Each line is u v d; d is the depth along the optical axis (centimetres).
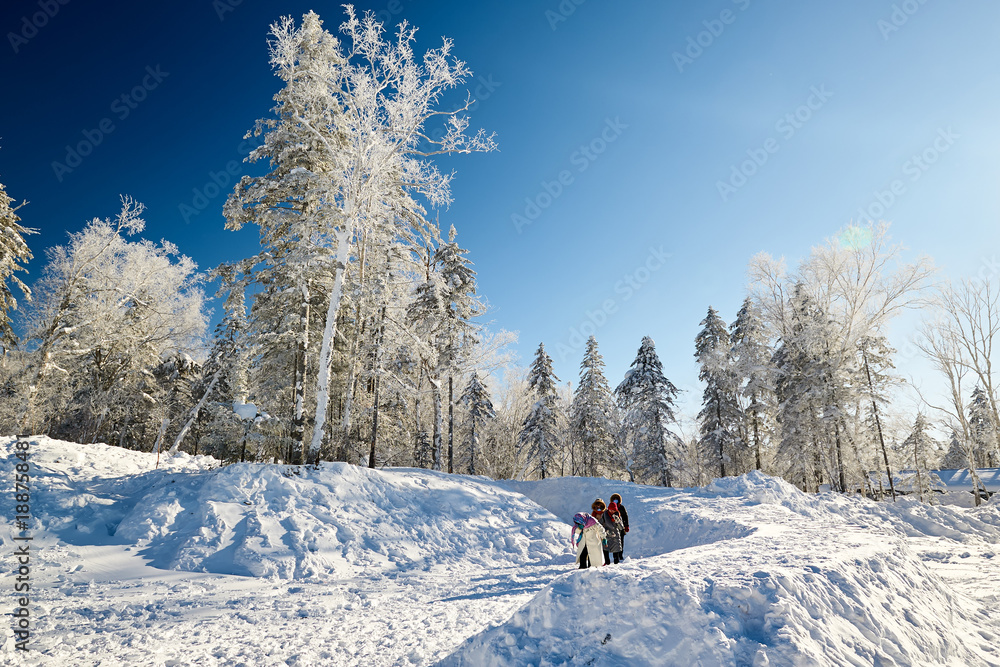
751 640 406
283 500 1318
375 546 1272
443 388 2903
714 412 3428
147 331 2791
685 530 1598
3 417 2459
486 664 451
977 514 1708
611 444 3841
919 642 488
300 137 1752
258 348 1948
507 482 2466
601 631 442
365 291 1767
